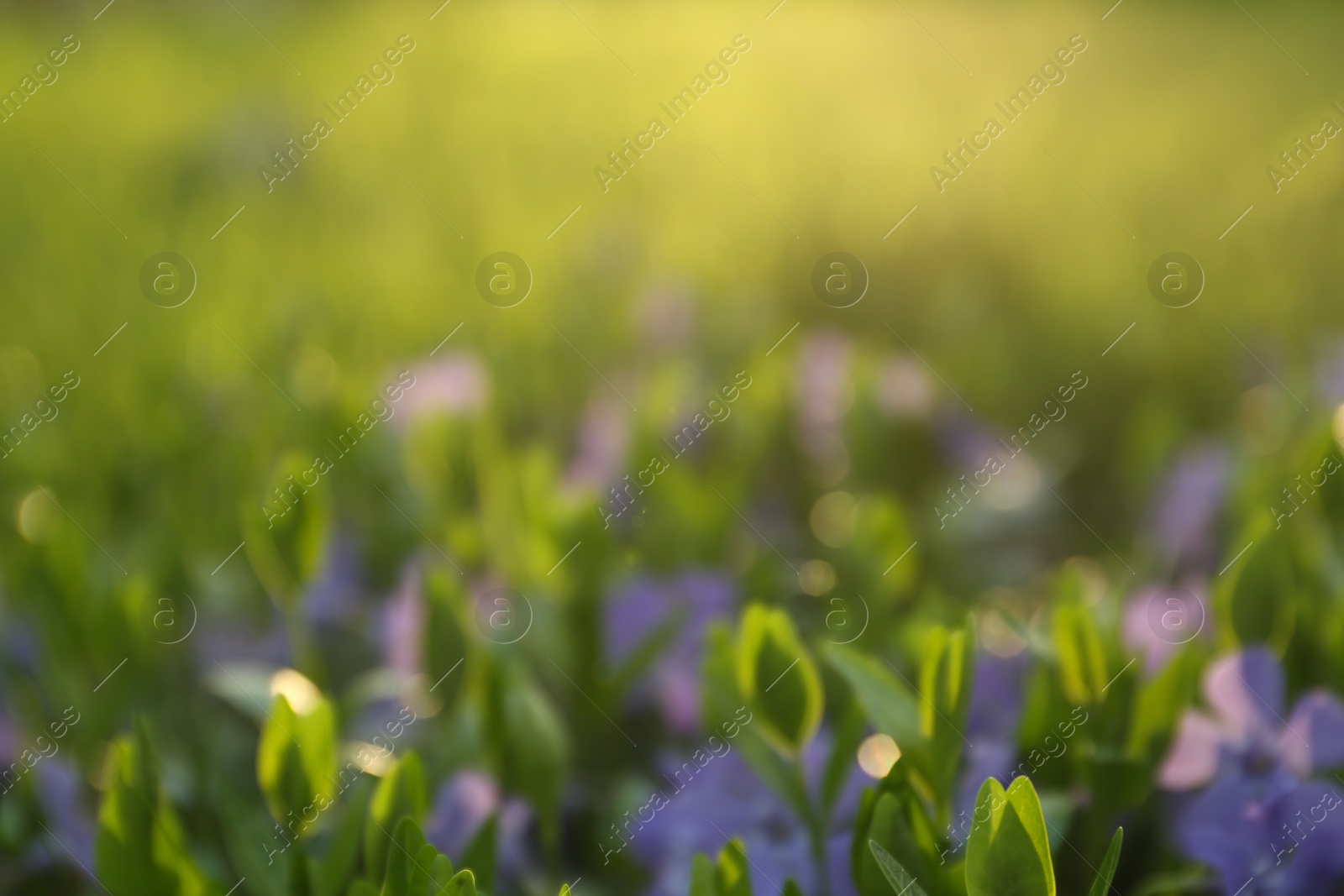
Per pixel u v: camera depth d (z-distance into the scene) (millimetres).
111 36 3395
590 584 624
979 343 1058
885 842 517
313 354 943
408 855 514
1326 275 1279
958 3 2668
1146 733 547
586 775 621
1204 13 2568
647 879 592
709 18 2744
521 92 2355
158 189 1900
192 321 1171
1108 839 546
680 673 625
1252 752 554
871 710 534
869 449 742
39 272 1448
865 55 2188
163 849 533
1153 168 1606
